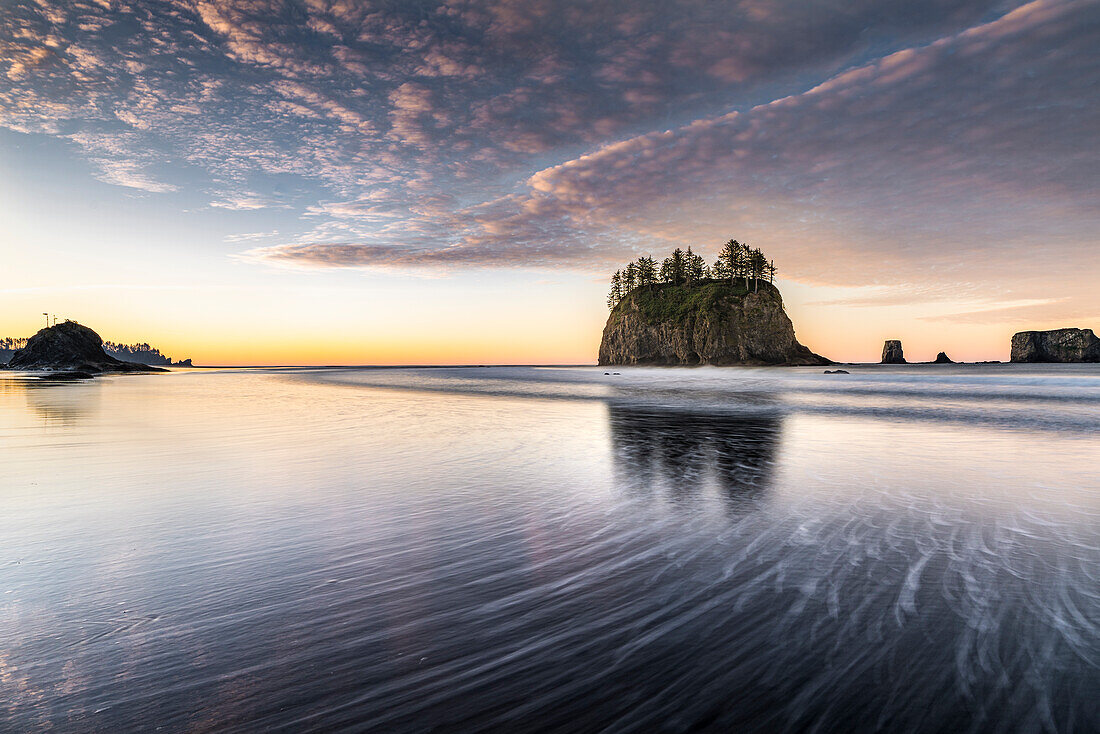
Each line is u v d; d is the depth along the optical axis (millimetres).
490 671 3006
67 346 105500
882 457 10156
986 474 8523
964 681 2824
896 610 3652
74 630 3467
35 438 13047
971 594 3898
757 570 4438
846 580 4199
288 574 4441
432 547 5113
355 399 28891
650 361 133375
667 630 3439
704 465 9422
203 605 3850
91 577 4363
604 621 3580
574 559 4766
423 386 46125
